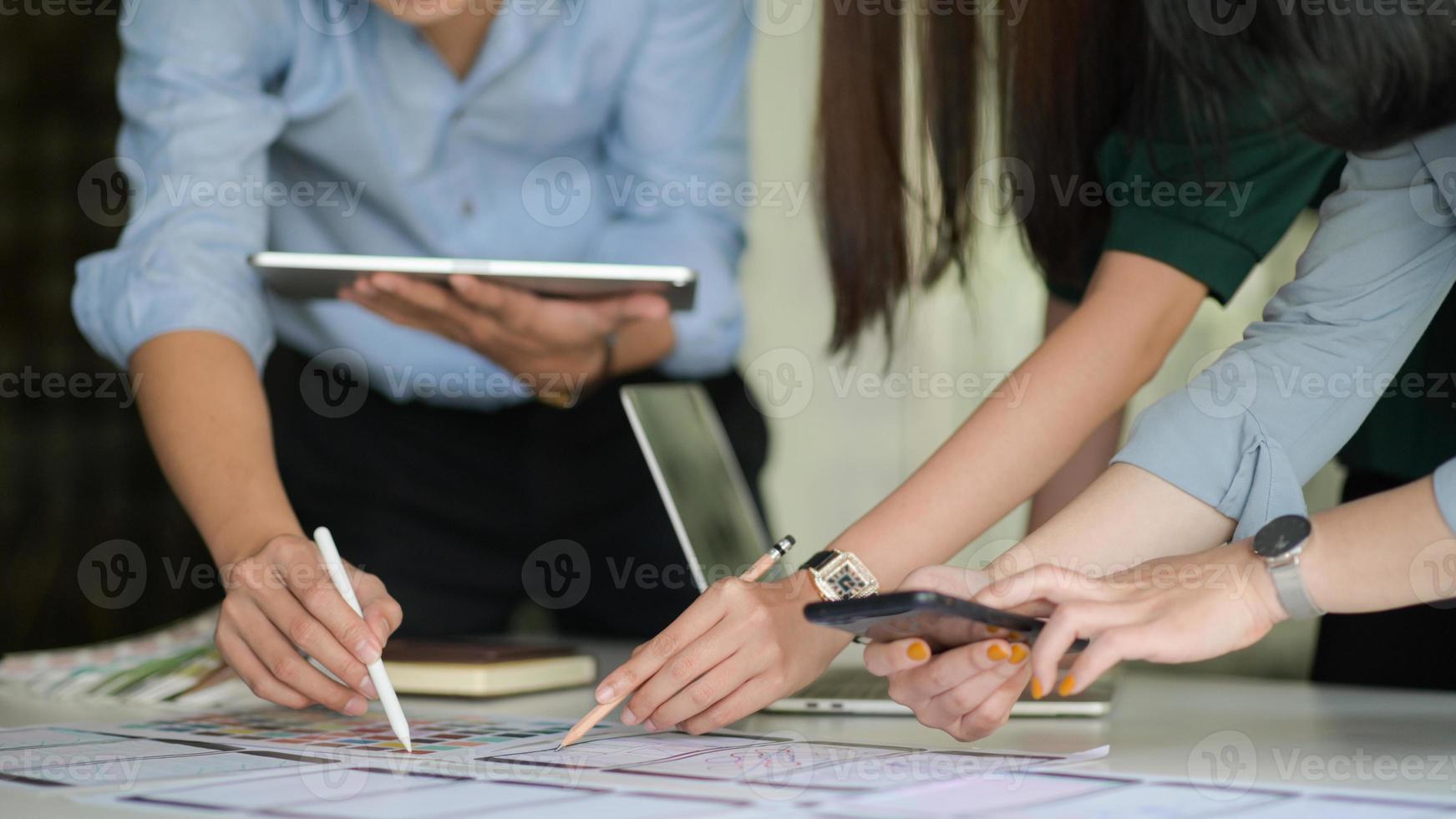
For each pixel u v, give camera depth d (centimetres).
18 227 355
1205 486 97
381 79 166
